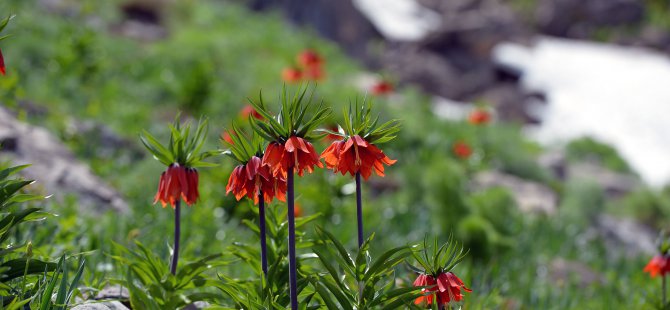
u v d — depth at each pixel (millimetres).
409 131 14086
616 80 34594
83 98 11164
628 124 30672
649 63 37031
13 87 8227
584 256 9461
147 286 3018
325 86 17438
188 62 15852
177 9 22469
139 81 13836
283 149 2533
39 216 2846
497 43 33844
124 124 10547
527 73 33531
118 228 5645
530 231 9844
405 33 34719
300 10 30781
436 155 13156
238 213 7141
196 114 12219
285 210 3273
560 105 31688
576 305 6328
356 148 2547
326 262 2723
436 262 2764
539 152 20656
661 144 29312
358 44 32375
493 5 38188
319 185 7918
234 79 15742
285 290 2953
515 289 6391
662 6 42031
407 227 8609
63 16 17047
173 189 2877
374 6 36406
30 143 6785
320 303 3021
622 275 8375
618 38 40156
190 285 3020
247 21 25781
